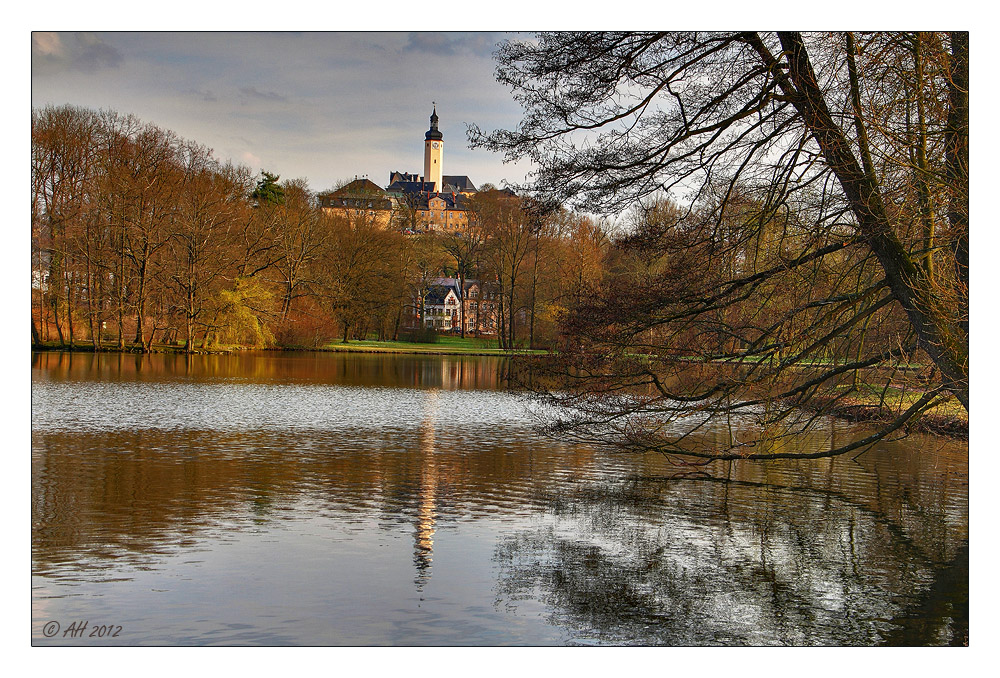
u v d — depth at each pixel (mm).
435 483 16969
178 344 55875
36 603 10078
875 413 15906
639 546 12805
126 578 10945
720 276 13742
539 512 14820
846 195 12438
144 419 25344
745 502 15750
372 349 67250
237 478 17016
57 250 45875
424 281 81938
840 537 13461
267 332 60406
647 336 14203
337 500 15352
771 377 13664
